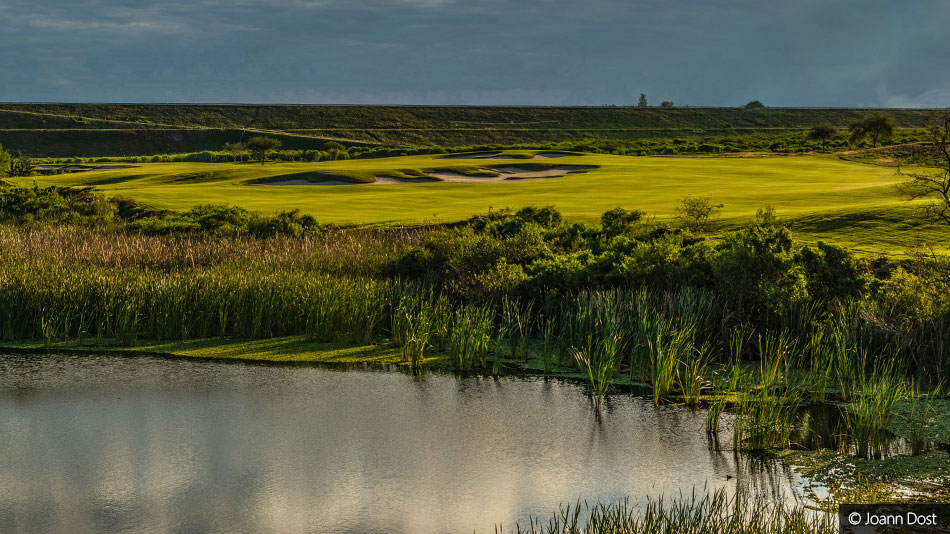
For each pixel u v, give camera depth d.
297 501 9.83
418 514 9.47
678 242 21.58
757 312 17.20
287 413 13.37
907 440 11.76
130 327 18.94
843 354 14.34
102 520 9.32
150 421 12.90
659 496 9.91
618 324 16.20
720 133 193.75
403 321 18.42
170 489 10.20
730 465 10.95
